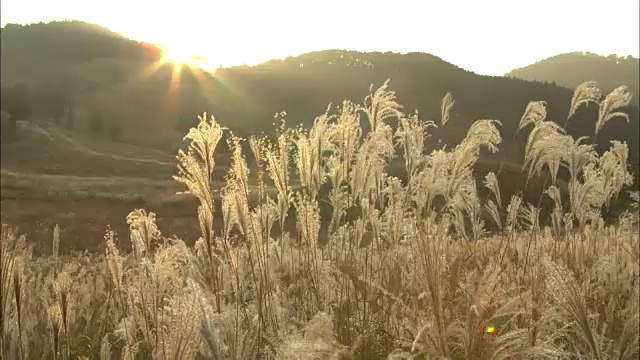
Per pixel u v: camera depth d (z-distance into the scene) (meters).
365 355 3.87
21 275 3.85
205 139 4.32
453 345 2.73
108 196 49.84
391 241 5.38
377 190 5.84
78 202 47.38
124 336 3.93
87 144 110.69
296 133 5.27
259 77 165.62
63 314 4.06
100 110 134.50
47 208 44.00
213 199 4.37
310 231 5.24
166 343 2.71
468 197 5.51
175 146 114.25
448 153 4.12
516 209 6.05
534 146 5.19
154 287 3.68
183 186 66.38
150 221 4.97
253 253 4.80
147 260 3.92
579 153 5.72
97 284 7.06
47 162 93.69
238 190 4.43
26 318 5.09
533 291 4.21
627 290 4.05
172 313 2.74
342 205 5.74
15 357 4.10
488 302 2.62
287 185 5.19
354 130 5.46
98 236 22.25
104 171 89.31
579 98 5.66
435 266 2.71
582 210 6.15
